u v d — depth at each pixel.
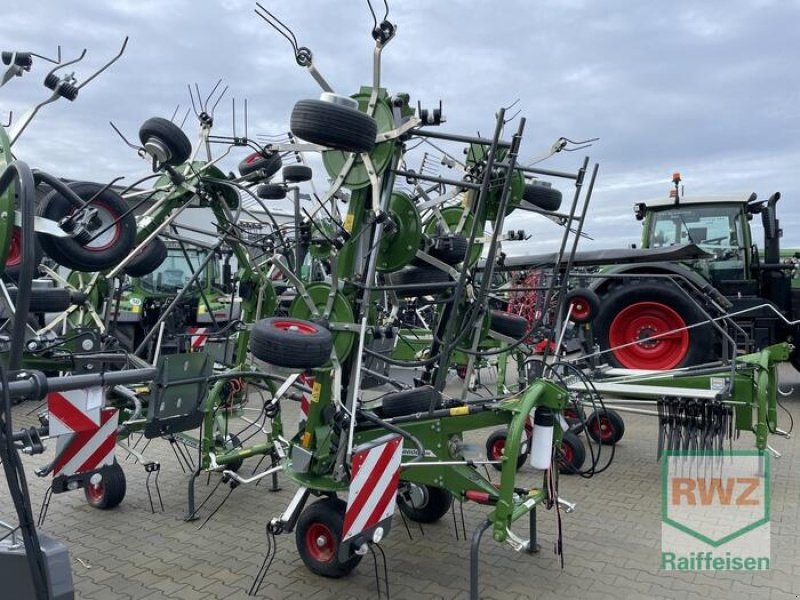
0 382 1.86
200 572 3.88
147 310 9.69
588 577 3.80
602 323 7.36
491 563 3.98
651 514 4.84
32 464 5.98
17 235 4.30
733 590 3.65
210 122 5.25
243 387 6.21
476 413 3.61
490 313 4.74
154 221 5.13
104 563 4.01
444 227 4.38
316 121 3.20
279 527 3.74
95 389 2.20
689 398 5.42
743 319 8.37
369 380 5.48
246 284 5.76
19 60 3.64
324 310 3.82
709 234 8.76
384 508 3.29
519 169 3.84
